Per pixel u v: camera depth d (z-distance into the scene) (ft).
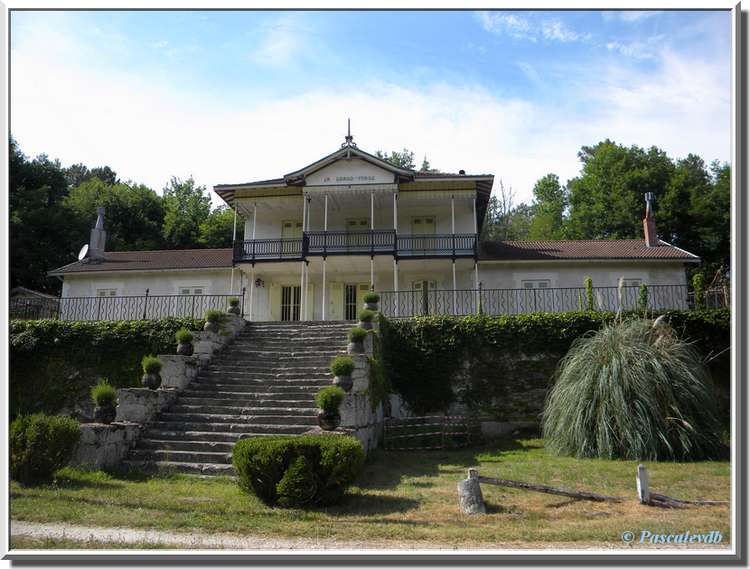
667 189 125.90
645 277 77.46
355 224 87.40
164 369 42.14
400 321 58.13
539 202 189.78
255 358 48.52
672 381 38.60
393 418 51.01
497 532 20.54
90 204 139.33
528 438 50.72
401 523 21.95
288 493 24.34
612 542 19.47
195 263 87.45
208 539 19.62
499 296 72.69
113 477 31.07
